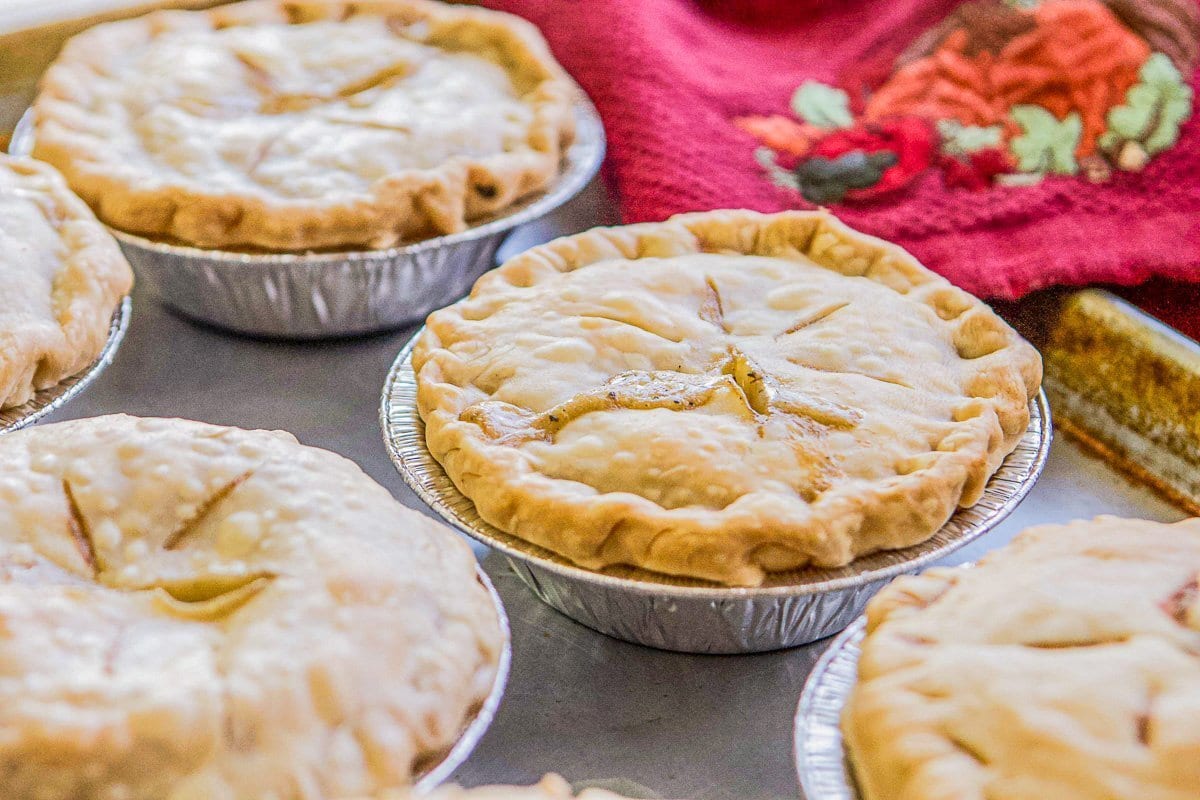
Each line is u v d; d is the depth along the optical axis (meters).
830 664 0.45
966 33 0.61
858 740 0.43
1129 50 0.59
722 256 0.54
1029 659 0.43
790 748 0.47
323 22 0.63
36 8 0.62
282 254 0.55
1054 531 0.46
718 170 0.59
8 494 0.45
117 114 0.58
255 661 0.42
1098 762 0.41
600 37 0.61
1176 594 0.44
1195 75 0.59
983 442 0.49
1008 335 0.52
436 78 0.60
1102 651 0.43
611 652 0.49
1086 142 0.59
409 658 0.43
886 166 0.59
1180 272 0.55
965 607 0.44
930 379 0.50
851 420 0.49
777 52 0.64
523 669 0.49
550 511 0.47
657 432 0.49
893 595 0.45
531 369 0.50
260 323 0.56
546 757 0.47
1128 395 0.54
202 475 0.45
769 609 0.47
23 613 0.42
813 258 0.54
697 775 0.47
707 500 0.48
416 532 0.45
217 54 0.60
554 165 0.58
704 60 0.62
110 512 0.45
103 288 0.52
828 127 0.61
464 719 0.44
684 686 0.48
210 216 0.55
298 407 0.55
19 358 0.50
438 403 0.50
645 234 0.55
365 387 0.55
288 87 0.59
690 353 0.51
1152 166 0.58
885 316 0.52
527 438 0.49
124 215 0.55
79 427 0.46
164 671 0.42
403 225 0.56
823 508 0.47
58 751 0.41
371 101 0.59
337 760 0.42
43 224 0.53
